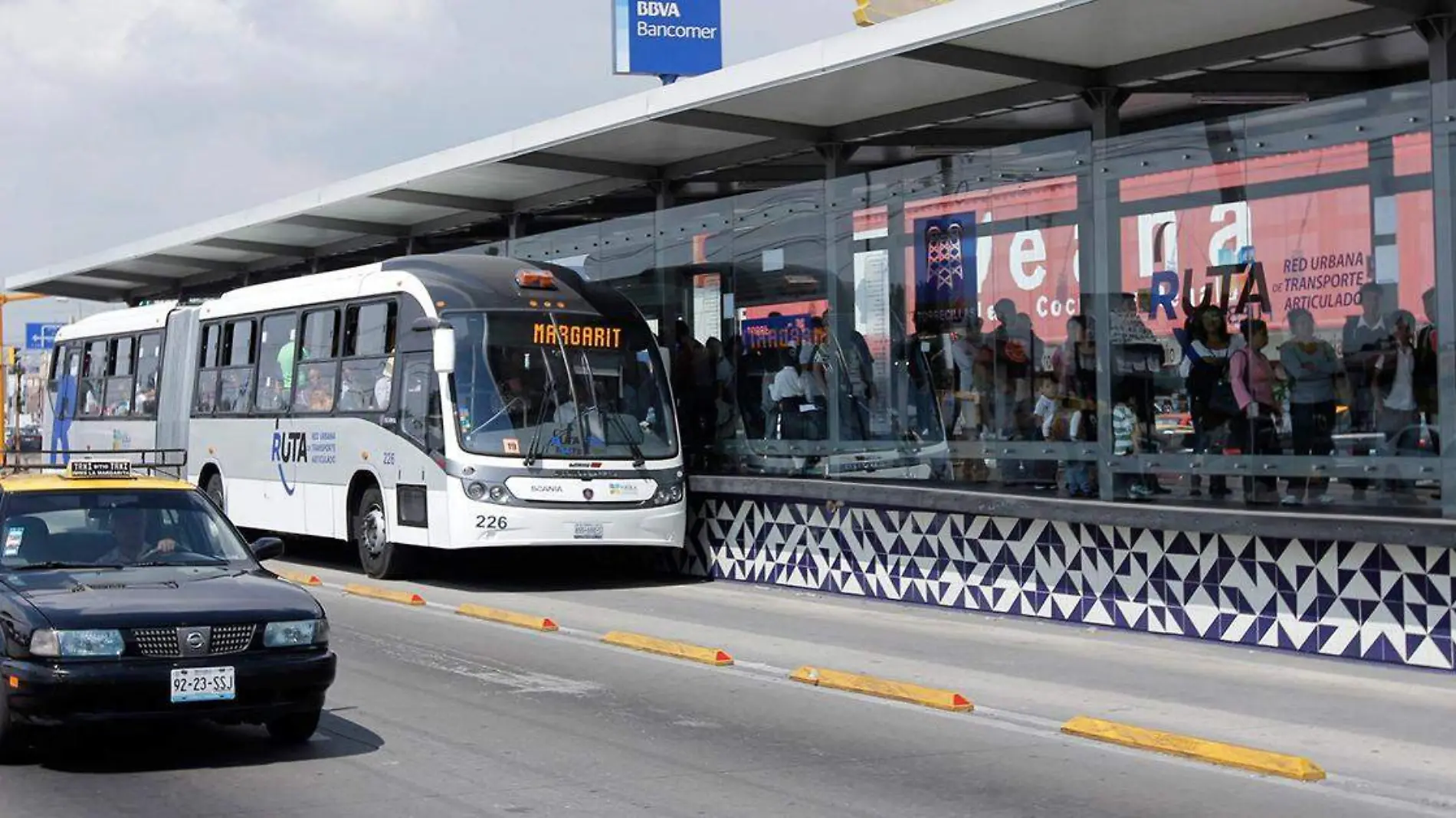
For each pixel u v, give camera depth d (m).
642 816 7.81
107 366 28.11
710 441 19.28
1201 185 13.38
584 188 21.67
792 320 17.77
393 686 11.73
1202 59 13.99
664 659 13.19
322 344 20.97
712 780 8.66
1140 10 12.81
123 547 9.95
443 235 25.27
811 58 15.06
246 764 8.99
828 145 17.77
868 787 8.50
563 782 8.58
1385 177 12.13
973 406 15.52
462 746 9.54
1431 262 11.83
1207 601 13.63
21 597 8.79
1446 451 11.77
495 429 17.95
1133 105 15.74
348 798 8.16
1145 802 8.21
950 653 13.39
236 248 27.59
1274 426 12.93
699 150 19.33
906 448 16.33
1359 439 12.34
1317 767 8.85
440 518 18.06
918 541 16.52
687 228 19.19
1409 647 12.19
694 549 19.81
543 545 17.88
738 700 11.26
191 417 24.48
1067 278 14.55
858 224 16.80
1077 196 14.42
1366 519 12.00
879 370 16.61
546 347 18.42
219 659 8.59
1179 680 11.94
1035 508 14.66
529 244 21.91
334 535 20.47
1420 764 9.12
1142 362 13.91
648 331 19.12
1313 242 12.59
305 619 8.95
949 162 15.73
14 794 8.21
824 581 17.77
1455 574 11.88
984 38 13.69
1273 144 12.85
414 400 18.70
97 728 8.44
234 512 23.06
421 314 18.67
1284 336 12.81
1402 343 12.01
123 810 7.90
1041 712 10.78
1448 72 11.88
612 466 18.23
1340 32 13.08
